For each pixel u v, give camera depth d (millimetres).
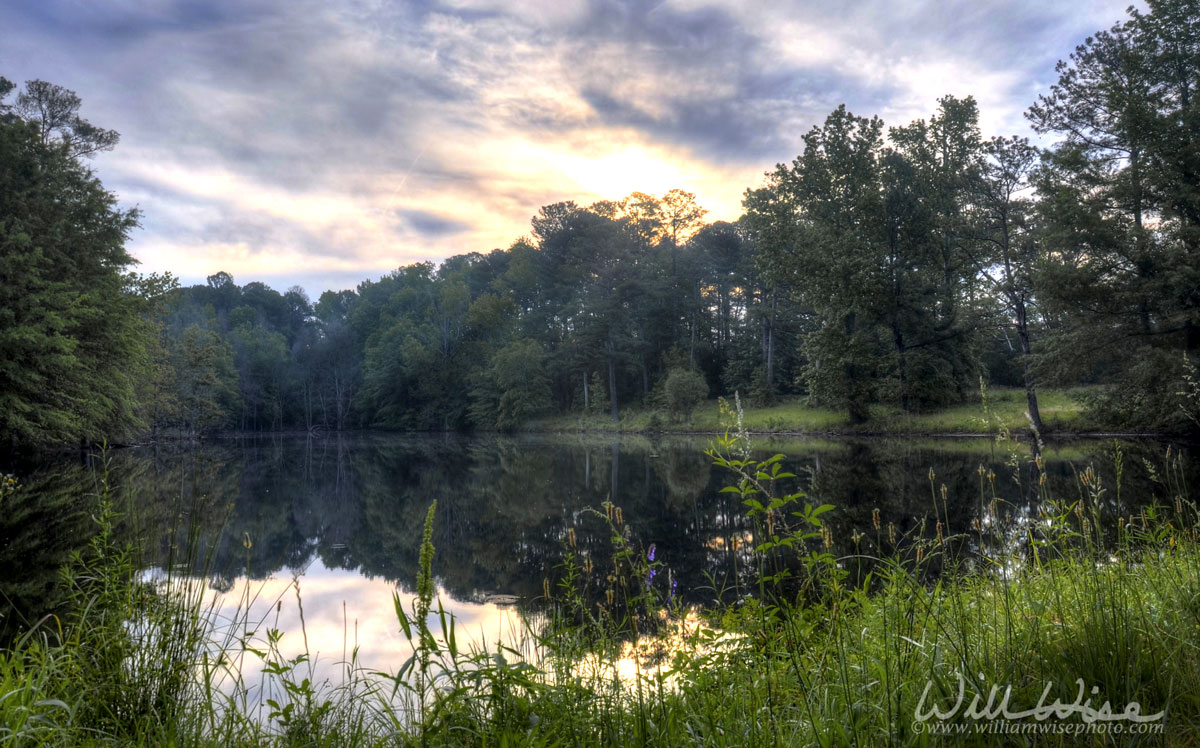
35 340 23500
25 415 24812
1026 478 16094
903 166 37188
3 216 25969
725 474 23172
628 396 68250
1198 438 26656
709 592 7480
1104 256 28031
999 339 45625
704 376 61344
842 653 2965
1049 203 29016
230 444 55531
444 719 2582
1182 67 27953
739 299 67438
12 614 6547
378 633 6719
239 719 3096
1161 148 26422
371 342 87438
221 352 74312
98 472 22969
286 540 13109
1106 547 5164
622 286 63281
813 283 37750
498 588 9031
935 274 38125
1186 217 26609
